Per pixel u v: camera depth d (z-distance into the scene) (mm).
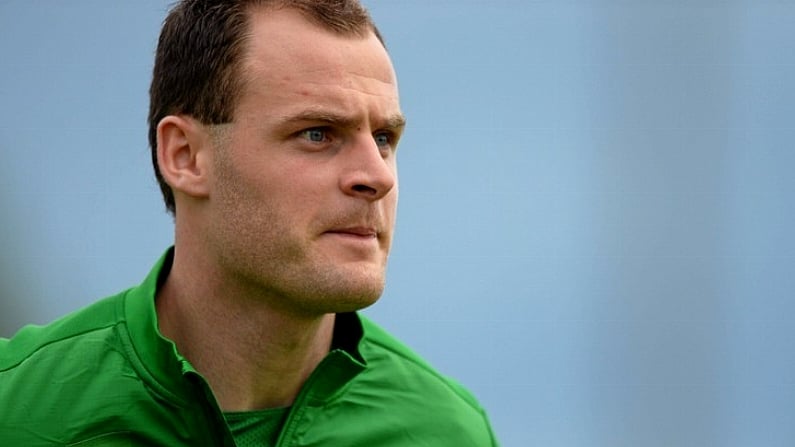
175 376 8297
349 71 7957
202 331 8422
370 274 7949
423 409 9406
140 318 8508
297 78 7883
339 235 7930
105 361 8492
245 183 7941
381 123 8062
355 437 9023
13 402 8367
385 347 9672
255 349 8336
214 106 8055
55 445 8242
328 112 7840
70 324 8789
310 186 7863
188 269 8438
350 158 7934
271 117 7879
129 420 8320
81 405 8336
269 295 8070
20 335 8922
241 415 8484
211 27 8133
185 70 8242
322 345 8836
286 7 8078
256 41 7988
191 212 8328
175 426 8344
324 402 8828
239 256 8008
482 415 9852
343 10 8117
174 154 8328
